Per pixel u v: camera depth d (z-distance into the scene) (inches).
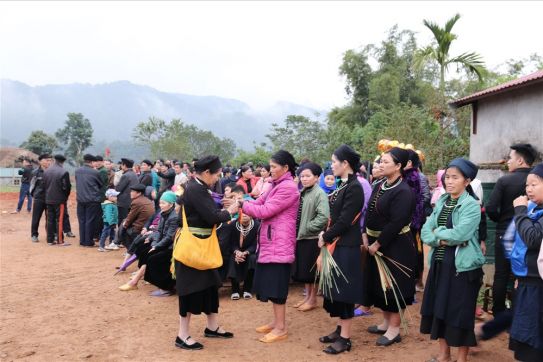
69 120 3137.3
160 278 262.5
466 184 161.0
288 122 1285.7
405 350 184.2
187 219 183.6
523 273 140.6
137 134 1978.3
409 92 1088.2
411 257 186.2
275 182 195.3
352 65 1134.4
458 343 153.9
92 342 192.2
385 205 183.9
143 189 337.1
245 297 261.6
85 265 340.8
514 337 141.3
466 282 154.1
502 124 357.4
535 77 294.8
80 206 415.8
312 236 213.6
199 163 182.9
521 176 185.5
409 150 235.3
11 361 172.2
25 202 798.5
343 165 187.8
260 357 177.3
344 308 181.9
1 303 247.3
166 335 201.3
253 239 262.1
